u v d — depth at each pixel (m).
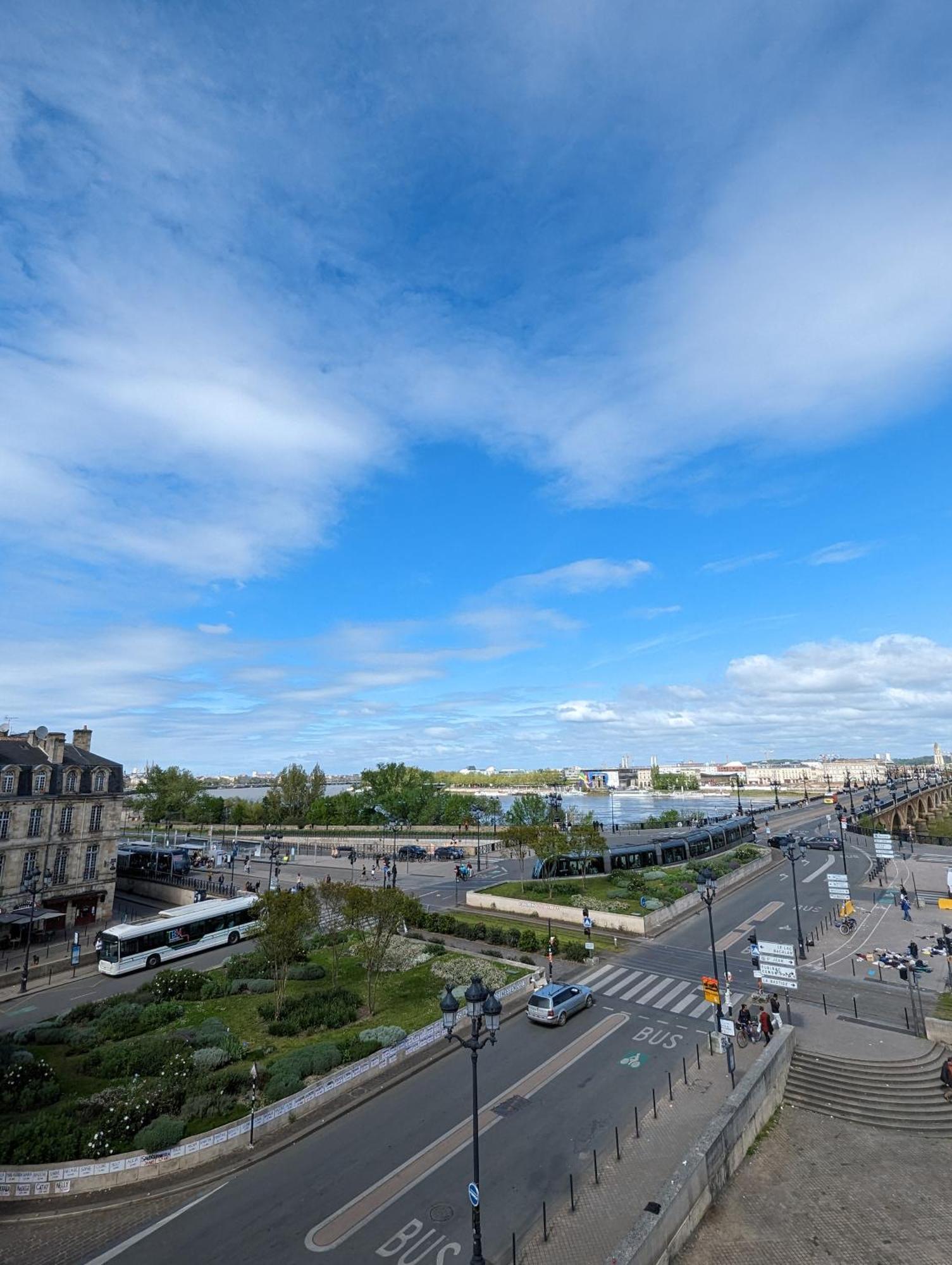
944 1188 19.72
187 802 106.94
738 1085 22.89
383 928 34.75
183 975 37.12
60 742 54.06
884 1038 28.30
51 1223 18.22
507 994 34.59
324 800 118.12
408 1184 19.62
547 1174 19.92
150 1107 22.50
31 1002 37.38
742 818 91.06
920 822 141.25
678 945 43.59
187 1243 17.34
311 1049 26.77
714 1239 17.81
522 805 89.69
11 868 49.78
